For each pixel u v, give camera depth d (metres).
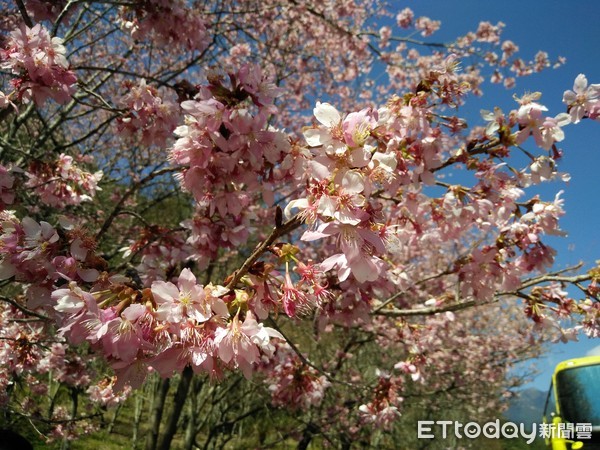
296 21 8.19
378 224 1.74
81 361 5.84
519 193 2.94
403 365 4.73
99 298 1.63
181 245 3.39
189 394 8.64
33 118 5.86
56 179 3.65
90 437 11.30
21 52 2.51
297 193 3.05
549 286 3.64
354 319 3.30
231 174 2.22
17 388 6.54
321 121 1.67
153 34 4.15
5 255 2.04
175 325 1.54
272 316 2.26
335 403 8.66
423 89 2.48
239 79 2.00
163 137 3.21
